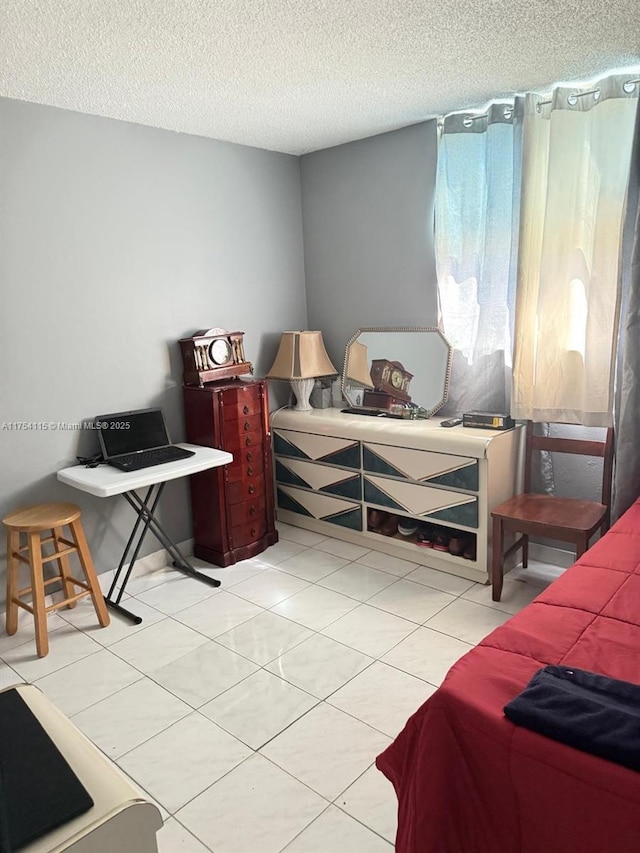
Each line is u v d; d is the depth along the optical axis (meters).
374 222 3.75
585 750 1.19
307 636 2.71
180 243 3.45
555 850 1.22
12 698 1.45
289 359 3.86
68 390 3.05
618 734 1.19
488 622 2.76
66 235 2.97
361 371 3.89
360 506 3.57
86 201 3.03
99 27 2.04
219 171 3.60
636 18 2.12
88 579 2.85
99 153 3.06
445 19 2.09
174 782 1.93
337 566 3.41
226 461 3.12
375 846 1.68
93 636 2.80
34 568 2.63
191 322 3.55
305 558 3.53
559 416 3.04
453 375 3.52
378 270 3.79
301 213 4.11
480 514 3.03
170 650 2.66
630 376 2.75
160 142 3.30
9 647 2.74
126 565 3.37
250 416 3.51
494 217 3.19
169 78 2.55
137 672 2.51
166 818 1.80
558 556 3.30
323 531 3.86
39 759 1.25
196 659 2.58
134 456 3.12
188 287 3.51
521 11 2.04
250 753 2.04
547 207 2.91
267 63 2.43
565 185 2.87
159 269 3.37
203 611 2.98
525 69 2.61
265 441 3.61
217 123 3.24
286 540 3.80
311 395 4.09
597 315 2.84
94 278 3.10
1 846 1.03
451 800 1.35
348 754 2.02
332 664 2.50
